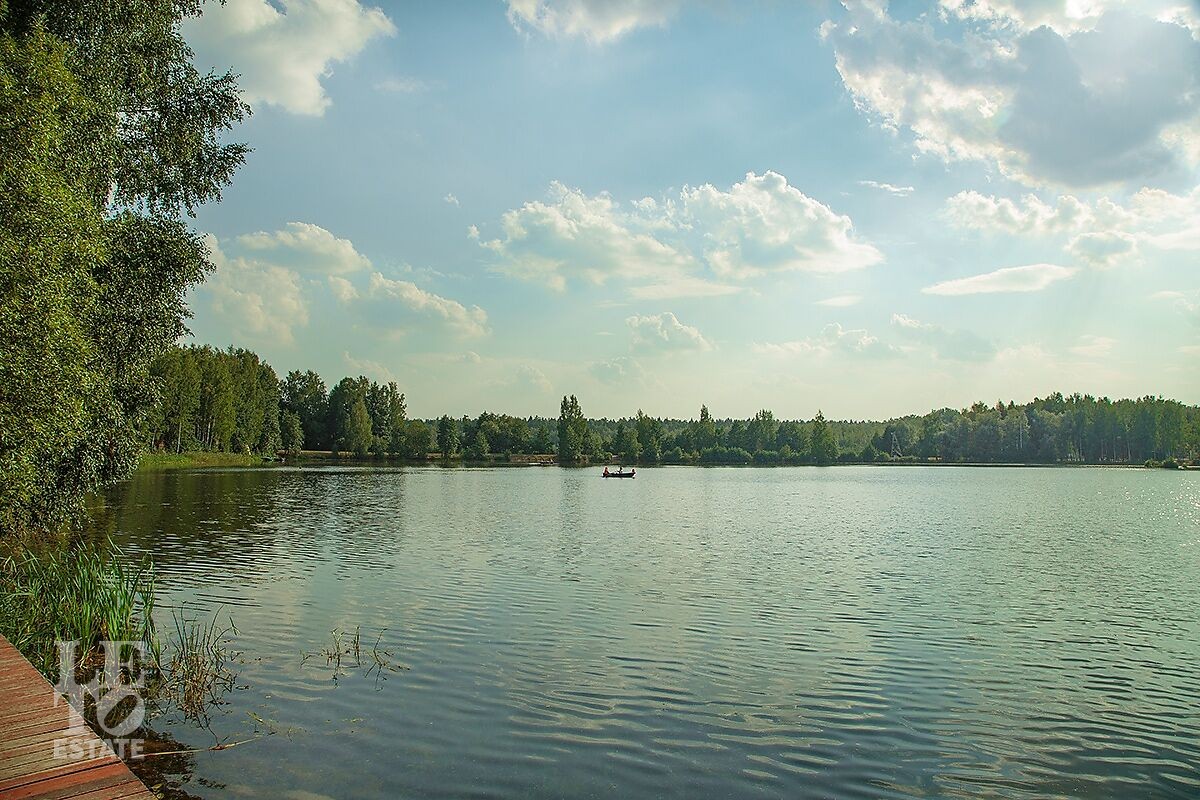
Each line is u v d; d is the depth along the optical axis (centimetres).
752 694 1351
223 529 3641
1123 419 18088
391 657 1523
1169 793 1005
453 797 937
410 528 3931
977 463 19500
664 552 3153
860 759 1089
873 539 3716
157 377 2591
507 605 2023
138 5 2308
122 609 1523
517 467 15388
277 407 14350
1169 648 1705
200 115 2552
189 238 2514
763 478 11938
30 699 848
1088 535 3950
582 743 1116
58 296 1792
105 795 618
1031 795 992
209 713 1203
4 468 1747
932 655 1619
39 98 1762
